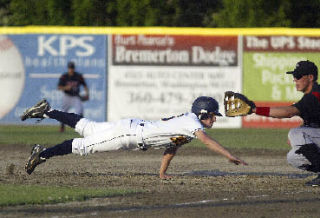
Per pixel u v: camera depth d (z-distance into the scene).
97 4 71.56
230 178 30.58
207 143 27.11
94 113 63.59
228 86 63.53
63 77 62.53
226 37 63.28
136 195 25.20
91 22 71.81
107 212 21.72
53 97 63.72
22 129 61.97
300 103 27.52
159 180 29.56
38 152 29.16
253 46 63.47
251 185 28.27
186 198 24.61
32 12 72.25
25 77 64.00
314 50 63.47
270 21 69.06
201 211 22.06
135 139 28.25
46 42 63.81
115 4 71.44
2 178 29.67
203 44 63.22
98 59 63.44
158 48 63.22
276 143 51.38
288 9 69.56
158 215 21.31
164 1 73.25
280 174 32.78
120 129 28.30
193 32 63.19
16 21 72.75
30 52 63.94
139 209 22.31
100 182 28.72
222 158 41.16
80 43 63.56
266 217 21.25
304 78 27.91
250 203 23.67
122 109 63.59
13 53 64.12
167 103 63.41
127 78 63.47
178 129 27.78
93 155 42.03
